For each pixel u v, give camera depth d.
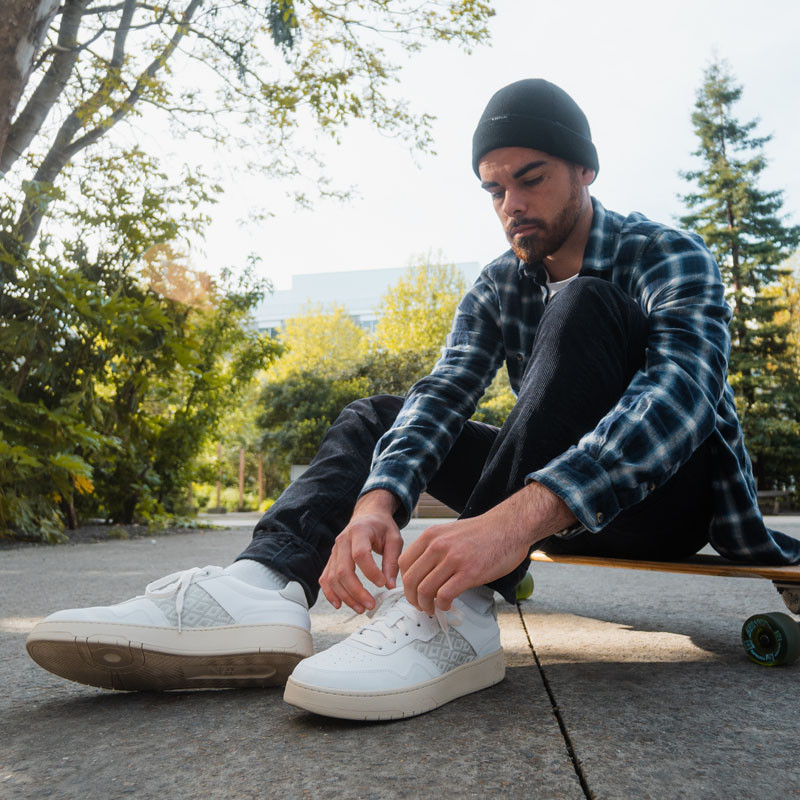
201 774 0.76
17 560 3.78
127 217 5.58
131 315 5.28
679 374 1.00
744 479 1.22
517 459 0.99
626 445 0.92
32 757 0.84
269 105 8.13
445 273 24.94
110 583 2.74
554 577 2.93
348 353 28.03
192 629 1.07
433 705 0.97
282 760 0.80
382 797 0.69
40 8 4.37
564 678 1.17
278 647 1.09
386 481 1.12
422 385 1.36
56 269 4.93
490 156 1.21
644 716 0.94
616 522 1.25
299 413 16.11
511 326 1.47
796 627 1.23
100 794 0.72
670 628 1.68
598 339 1.02
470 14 7.61
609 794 0.68
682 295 1.13
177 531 6.47
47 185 5.15
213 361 6.77
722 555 1.33
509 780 0.72
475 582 0.85
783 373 16.19
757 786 0.71
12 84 4.34
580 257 1.35
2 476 4.69
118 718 1.00
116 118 7.28
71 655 1.04
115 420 5.89
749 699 1.03
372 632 1.00
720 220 17.25
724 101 17.38
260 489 16.55
